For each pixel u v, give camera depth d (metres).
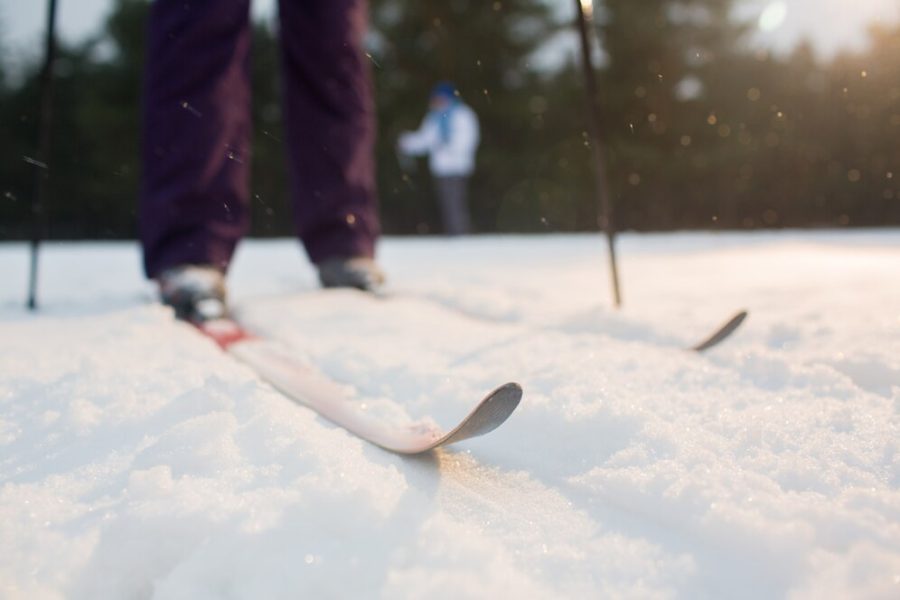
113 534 0.70
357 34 1.93
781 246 3.66
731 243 4.34
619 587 0.63
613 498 0.77
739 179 9.52
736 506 0.70
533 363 1.16
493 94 12.70
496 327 1.46
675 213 10.96
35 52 12.37
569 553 0.68
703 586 0.62
